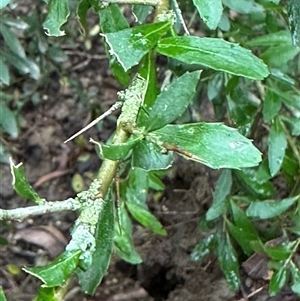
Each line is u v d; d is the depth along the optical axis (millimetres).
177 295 609
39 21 672
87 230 252
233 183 501
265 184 476
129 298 624
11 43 619
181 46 255
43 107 746
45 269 239
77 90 746
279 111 493
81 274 313
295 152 481
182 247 630
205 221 533
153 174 518
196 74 268
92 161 725
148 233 646
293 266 475
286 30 459
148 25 257
